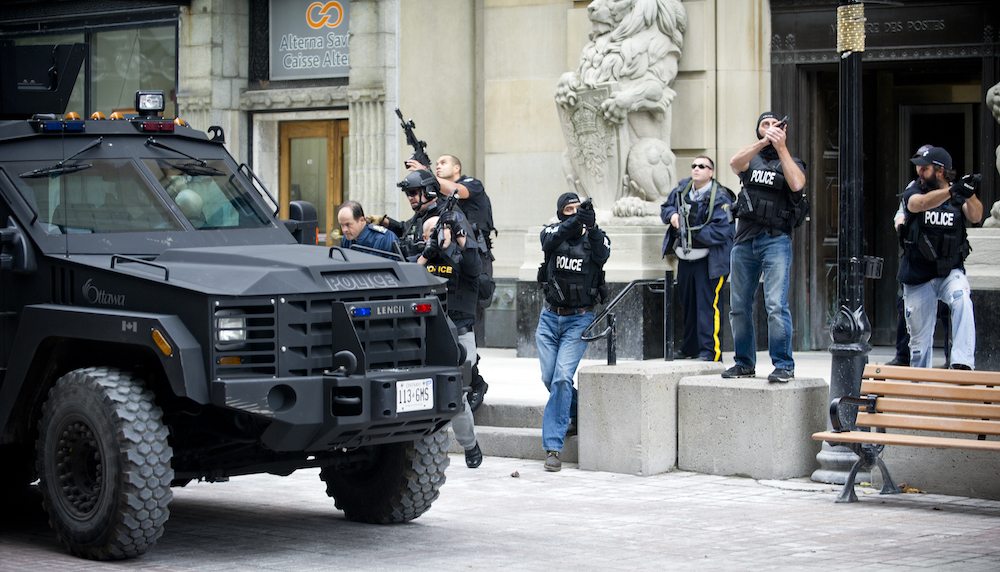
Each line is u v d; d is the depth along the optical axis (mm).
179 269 18688
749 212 24281
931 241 26656
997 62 35375
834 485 23750
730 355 34969
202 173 21516
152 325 17797
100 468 18234
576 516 21484
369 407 18250
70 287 19266
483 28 40812
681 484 24219
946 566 17734
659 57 35969
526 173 39281
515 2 39375
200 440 19594
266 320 18047
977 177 26328
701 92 36656
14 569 17922
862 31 23328
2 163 20344
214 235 20828
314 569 17875
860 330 23375
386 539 19828
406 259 24391
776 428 24281
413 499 20500
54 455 18688
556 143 38875
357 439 18531
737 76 36719
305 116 43938
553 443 25594
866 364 23359
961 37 35688
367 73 42094
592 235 25516
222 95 44688
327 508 22438
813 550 18812
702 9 36500
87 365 19859
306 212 22391
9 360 19375
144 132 21516
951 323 28422
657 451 25172
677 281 34156
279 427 17938
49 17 48531
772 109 37406
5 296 19969
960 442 21281
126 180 20875
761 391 24391
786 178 23906
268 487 24500
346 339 18266
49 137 20766
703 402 25094
